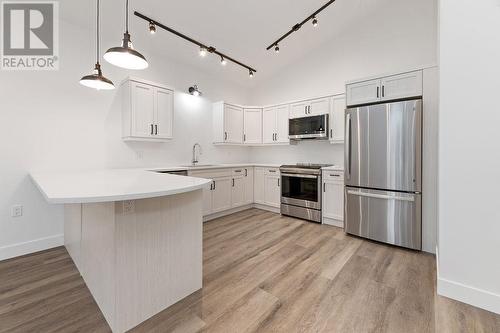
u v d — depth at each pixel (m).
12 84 2.41
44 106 2.60
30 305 1.64
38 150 2.57
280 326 1.44
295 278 2.01
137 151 3.43
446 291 1.76
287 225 3.50
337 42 4.07
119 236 1.36
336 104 3.74
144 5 2.71
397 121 2.62
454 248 1.74
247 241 2.86
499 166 1.59
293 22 3.54
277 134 4.55
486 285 1.63
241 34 3.61
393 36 3.50
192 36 3.40
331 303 1.67
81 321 1.48
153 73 3.64
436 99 2.46
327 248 2.65
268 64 4.63
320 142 4.33
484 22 1.61
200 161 4.36
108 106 3.11
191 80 4.20
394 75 2.71
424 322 1.48
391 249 2.64
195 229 1.79
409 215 2.59
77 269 2.16
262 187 4.43
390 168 2.69
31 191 2.54
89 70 2.91
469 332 1.40
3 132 2.38
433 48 3.19
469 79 1.67
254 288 1.85
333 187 3.46
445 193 1.77
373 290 1.83
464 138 1.70
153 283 1.53
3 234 2.39
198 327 1.44
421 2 3.27
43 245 2.61
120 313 1.38
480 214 1.66
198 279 1.82
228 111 4.48
